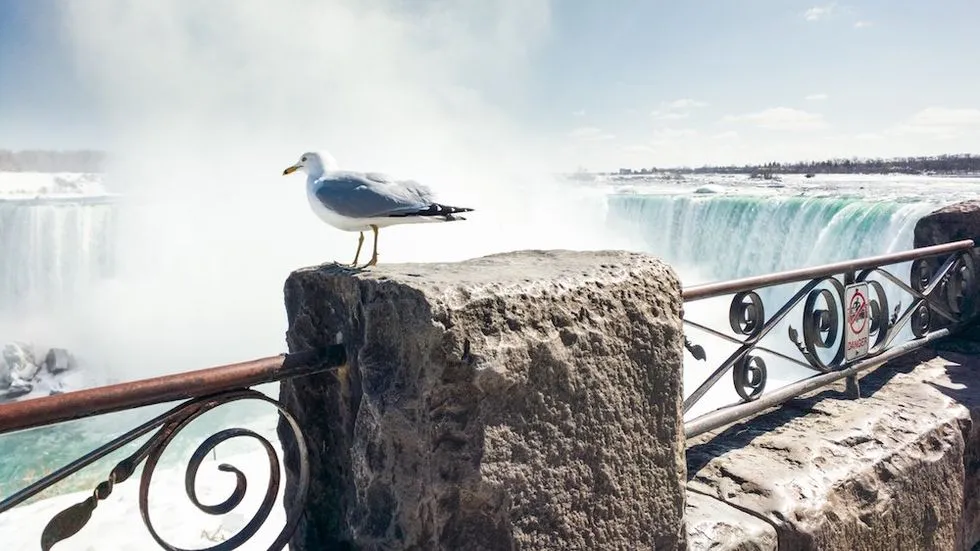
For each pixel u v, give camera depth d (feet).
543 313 4.90
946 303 13.01
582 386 5.08
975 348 12.66
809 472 7.80
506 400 4.69
